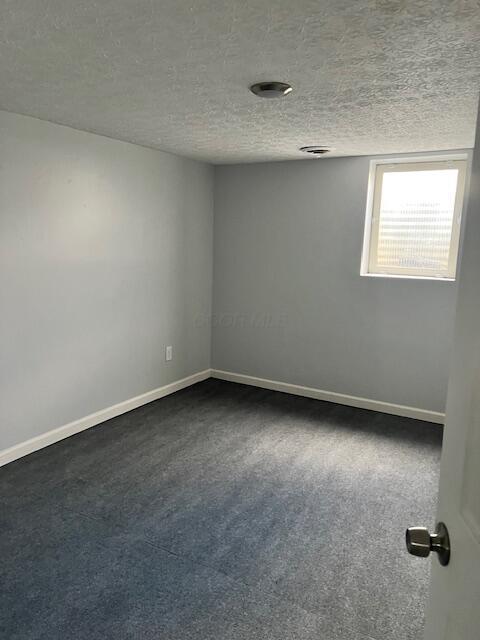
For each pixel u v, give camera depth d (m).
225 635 1.75
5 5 1.39
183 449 3.25
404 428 3.70
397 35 1.53
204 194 4.42
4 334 2.87
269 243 4.32
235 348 4.68
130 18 1.46
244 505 2.60
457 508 0.82
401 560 2.18
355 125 2.77
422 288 3.74
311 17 1.42
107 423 3.65
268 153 3.76
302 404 4.18
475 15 1.37
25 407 3.06
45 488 2.71
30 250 2.95
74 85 2.15
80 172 3.19
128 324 3.78
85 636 1.72
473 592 0.71
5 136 2.71
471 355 0.79
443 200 3.68
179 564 2.12
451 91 2.11
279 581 2.03
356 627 1.80
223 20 1.46
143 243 3.81
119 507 2.54
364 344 4.04
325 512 2.55
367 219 3.92
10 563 2.09
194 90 2.18
